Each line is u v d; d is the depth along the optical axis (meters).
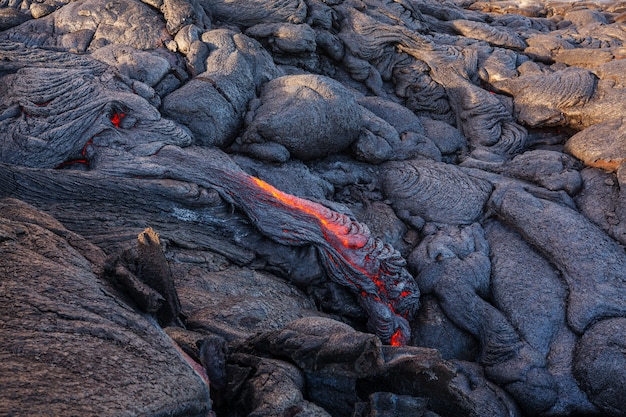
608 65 8.43
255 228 6.16
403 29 9.12
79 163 5.88
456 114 8.83
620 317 5.53
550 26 12.74
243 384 3.49
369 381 3.50
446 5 13.01
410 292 6.25
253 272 5.82
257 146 6.82
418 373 3.37
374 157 7.60
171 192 5.67
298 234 6.07
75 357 2.52
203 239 5.75
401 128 8.34
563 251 6.11
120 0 7.51
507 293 6.06
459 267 6.26
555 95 8.29
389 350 3.46
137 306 3.27
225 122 6.77
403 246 6.88
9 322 2.58
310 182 6.95
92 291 3.09
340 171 7.48
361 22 9.11
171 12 7.44
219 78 6.88
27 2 7.83
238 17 8.52
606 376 5.10
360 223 6.33
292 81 7.26
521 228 6.53
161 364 2.78
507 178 7.40
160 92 6.82
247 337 4.29
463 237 6.65
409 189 7.25
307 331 3.76
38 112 5.79
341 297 6.18
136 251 3.56
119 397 2.40
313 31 8.41
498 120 8.46
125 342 2.79
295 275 6.05
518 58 9.60
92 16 7.32
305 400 3.38
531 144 8.51
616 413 5.05
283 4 8.52
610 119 7.69
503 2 14.66
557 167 7.25
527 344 5.61
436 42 9.81
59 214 5.12
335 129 7.10
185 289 4.97
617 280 5.80
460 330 6.08
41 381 2.28
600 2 14.26
